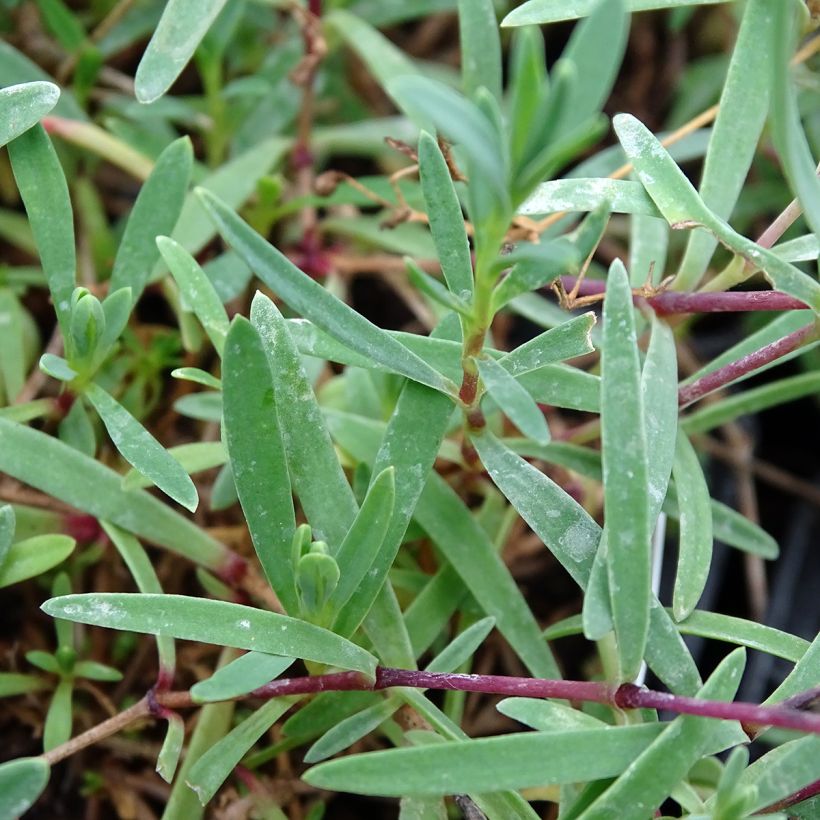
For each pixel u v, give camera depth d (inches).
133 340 8.8
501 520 8.3
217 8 7.6
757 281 10.2
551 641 9.1
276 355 7.0
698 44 11.7
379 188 9.3
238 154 9.6
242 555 8.5
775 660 9.3
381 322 10.3
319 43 9.1
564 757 6.5
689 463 7.5
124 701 8.4
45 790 8.3
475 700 8.5
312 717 7.2
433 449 7.0
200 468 7.6
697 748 6.5
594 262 10.4
